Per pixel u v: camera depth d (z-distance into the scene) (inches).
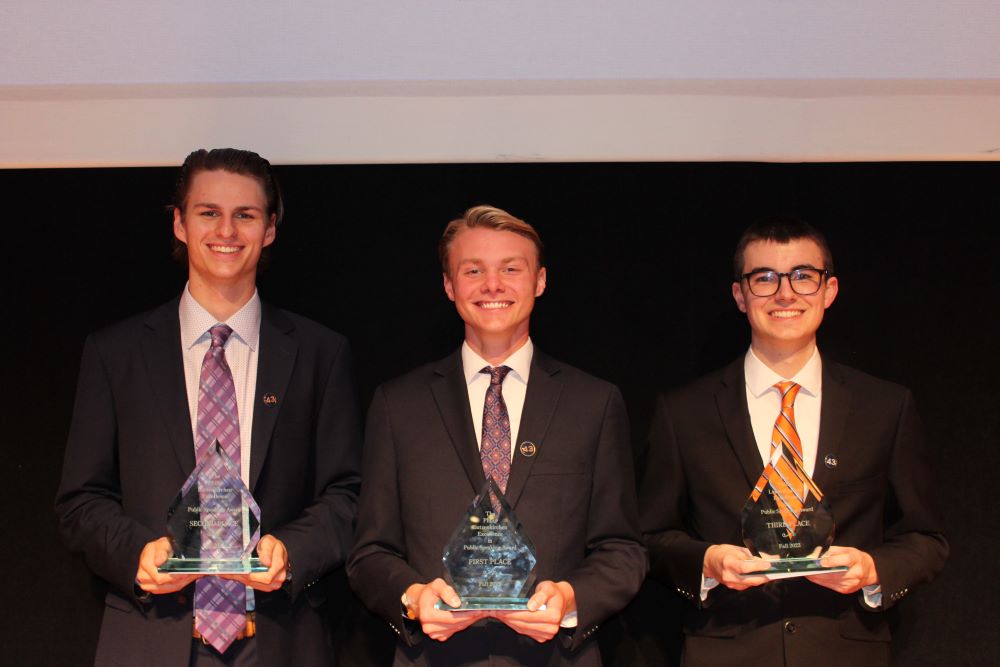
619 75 99.2
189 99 99.9
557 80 99.3
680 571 85.6
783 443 82.4
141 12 98.7
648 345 104.6
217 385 85.8
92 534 82.4
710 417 90.1
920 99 101.4
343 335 98.2
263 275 104.7
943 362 104.1
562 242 104.4
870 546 86.0
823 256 89.6
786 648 83.9
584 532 83.8
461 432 84.6
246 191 88.5
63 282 104.2
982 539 103.0
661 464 91.7
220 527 79.6
